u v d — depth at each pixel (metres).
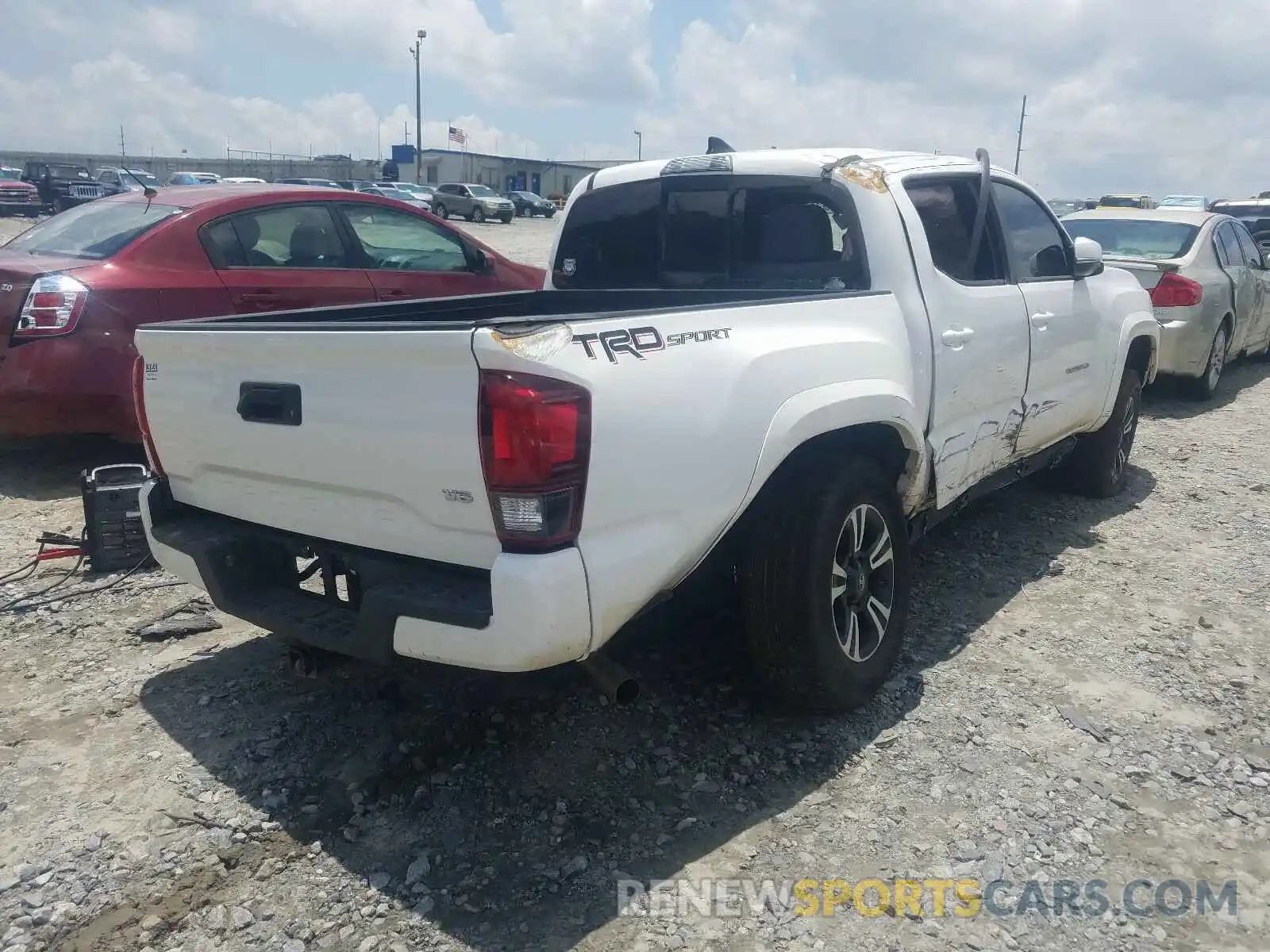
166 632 4.16
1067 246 5.29
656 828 2.91
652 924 2.54
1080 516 5.82
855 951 2.45
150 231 6.09
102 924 2.55
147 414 3.45
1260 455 7.37
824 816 2.96
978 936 2.50
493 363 2.46
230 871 2.75
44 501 5.91
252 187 6.73
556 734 3.41
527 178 78.75
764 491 3.25
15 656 4.00
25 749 3.34
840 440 3.53
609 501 2.62
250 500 3.22
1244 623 4.33
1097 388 5.47
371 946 2.47
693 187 4.48
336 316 3.91
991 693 3.67
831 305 3.51
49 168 36.75
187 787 3.12
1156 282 8.90
